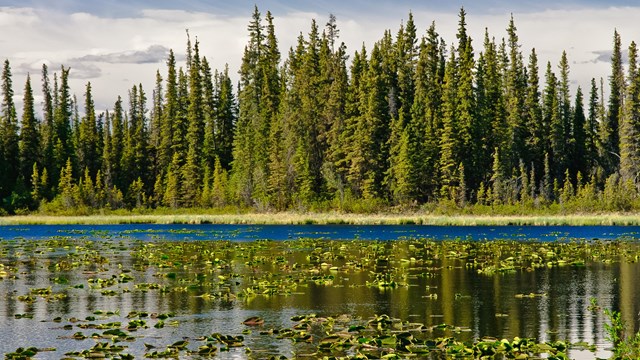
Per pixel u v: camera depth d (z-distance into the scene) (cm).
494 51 9019
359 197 8394
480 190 7900
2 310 2228
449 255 3678
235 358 1650
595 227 6047
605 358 1639
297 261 3428
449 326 1959
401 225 6569
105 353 1695
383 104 8744
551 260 3434
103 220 7375
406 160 7975
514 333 1897
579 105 9300
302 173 8344
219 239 4859
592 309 2203
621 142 8212
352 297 2434
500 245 4231
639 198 7456
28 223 7369
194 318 2105
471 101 8481
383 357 1627
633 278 2831
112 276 2906
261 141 8850
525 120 9112
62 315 2155
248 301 2370
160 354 1669
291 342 1795
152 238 4972
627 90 8094
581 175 8575
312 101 8956
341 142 8644
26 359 1648
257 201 8519
